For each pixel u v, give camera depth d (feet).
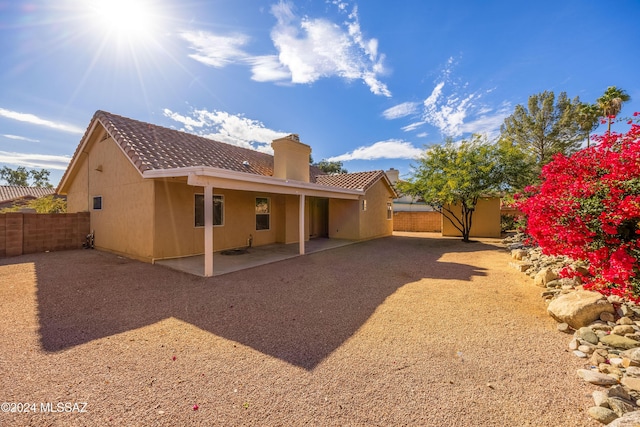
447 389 9.52
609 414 7.93
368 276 25.59
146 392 9.32
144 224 30.66
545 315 16.12
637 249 11.72
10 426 7.69
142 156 29.32
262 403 8.82
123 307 17.43
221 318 15.89
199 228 34.76
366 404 8.77
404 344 12.82
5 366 10.75
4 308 16.98
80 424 7.84
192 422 7.98
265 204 44.78
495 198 57.41
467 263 31.63
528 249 34.47
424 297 19.62
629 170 11.63
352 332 14.14
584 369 10.52
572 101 78.89
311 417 8.21
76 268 27.30
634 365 10.16
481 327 14.60
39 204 56.95
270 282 23.36
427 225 78.79
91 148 39.63
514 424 7.90
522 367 10.84
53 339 13.10
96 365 10.95
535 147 82.69
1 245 32.86
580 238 12.59
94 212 39.06
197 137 43.52
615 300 15.38
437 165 50.72
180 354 11.90
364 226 54.65
